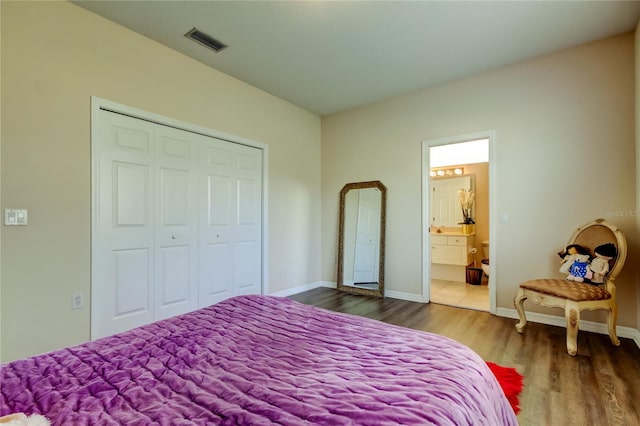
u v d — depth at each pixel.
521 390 1.79
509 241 3.16
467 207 5.07
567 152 2.88
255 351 1.12
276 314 1.55
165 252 2.84
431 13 2.34
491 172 3.25
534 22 2.46
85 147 2.32
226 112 3.35
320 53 2.92
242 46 2.81
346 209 4.45
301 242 4.36
